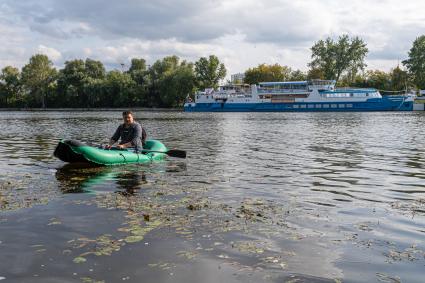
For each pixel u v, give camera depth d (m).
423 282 4.18
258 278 4.23
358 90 64.75
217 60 91.69
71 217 6.27
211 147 16.52
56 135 23.92
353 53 95.38
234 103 70.06
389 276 4.31
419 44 92.12
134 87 98.06
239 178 9.56
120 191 8.07
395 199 7.61
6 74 108.56
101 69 105.94
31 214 6.42
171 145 17.33
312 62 99.06
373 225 5.99
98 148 11.54
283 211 6.68
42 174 9.92
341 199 7.57
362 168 11.12
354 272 4.40
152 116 54.72
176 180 9.24
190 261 4.64
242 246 5.10
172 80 90.62
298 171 10.60
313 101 65.81
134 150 12.06
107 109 99.00
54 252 4.88
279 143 18.12
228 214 6.47
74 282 4.13
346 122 36.62
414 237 5.48
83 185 8.62
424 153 14.41
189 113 66.62
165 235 5.47
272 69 103.56
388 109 64.38
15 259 4.68
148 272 4.36
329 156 13.61
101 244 5.14
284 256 4.80
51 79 106.94
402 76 94.69
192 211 6.63
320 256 4.82
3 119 49.03
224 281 4.16
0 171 10.40
